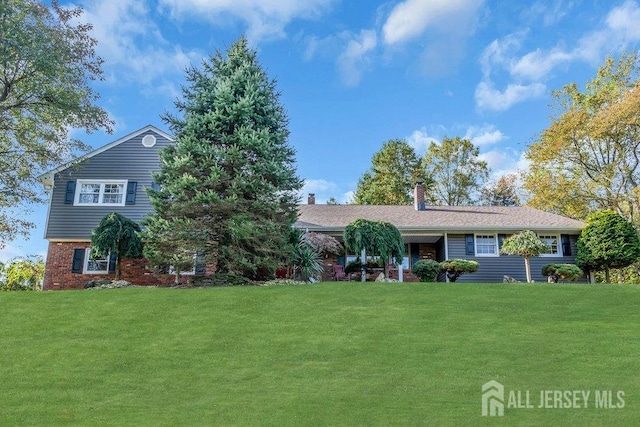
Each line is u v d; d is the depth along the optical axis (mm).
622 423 6453
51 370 8562
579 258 22203
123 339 10070
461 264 20406
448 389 7625
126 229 18594
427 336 10000
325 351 9305
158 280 20969
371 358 8930
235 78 17578
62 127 21031
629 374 8070
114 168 22344
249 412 6910
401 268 21609
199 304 12422
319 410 6945
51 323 11078
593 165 31297
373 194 43406
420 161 45156
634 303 12398
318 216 24375
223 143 17047
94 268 21172
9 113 20375
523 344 9492
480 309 11891
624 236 21203
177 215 16078
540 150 31828
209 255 16469
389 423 6520
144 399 7418
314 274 19359
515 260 23156
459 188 43531
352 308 12016
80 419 6707
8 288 26188
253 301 12664
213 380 8125
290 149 17906
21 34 17672
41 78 19062
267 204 16234
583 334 10047
